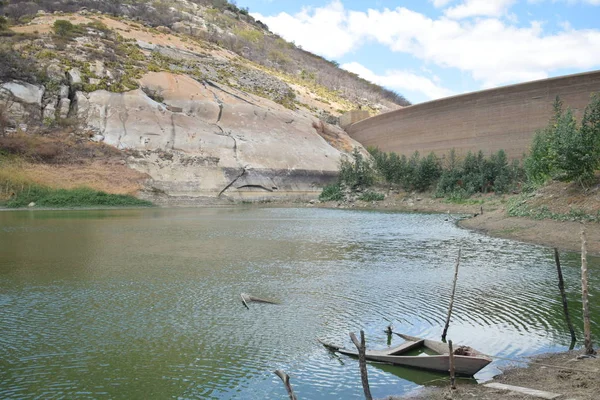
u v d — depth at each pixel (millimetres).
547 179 39688
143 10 121375
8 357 10711
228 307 14594
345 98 132375
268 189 68375
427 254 24094
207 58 98750
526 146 57875
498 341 11883
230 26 151375
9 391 9117
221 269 20016
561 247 25359
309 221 40719
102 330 12469
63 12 103312
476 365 9711
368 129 90062
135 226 35094
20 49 69250
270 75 106938
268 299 15469
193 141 68250
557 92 54062
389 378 9867
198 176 63938
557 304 14906
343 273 19453
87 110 65500
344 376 9977
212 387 9383
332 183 71688
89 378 9711
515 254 23844
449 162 67375
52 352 11008
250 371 10133
